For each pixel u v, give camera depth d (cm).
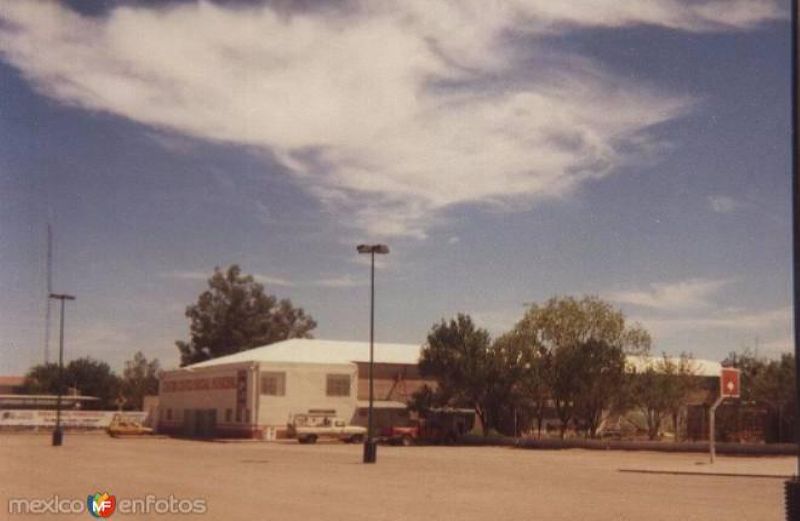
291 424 7469
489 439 6962
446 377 7494
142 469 3497
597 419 6594
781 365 5631
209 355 12875
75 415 9750
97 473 3238
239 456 4719
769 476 3278
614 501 2377
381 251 4453
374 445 4125
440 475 3334
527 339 7031
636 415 7431
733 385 4106
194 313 12888
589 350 6450
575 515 2053
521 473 3494
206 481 2916
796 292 1102
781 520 1962
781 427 5481
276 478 3084
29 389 13038
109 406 13462
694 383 6781
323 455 4922
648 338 6588
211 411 8306
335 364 7912
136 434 8425
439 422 7488
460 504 2278
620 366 6438
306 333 13425
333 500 2341
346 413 7881
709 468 3684
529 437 7081
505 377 7194
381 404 8069
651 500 2406
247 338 12838
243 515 1984
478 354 7406
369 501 2328
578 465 4069
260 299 13100
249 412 7612
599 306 6650
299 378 7750
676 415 6475
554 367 6625
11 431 9462
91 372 13388
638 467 3812
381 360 8462
